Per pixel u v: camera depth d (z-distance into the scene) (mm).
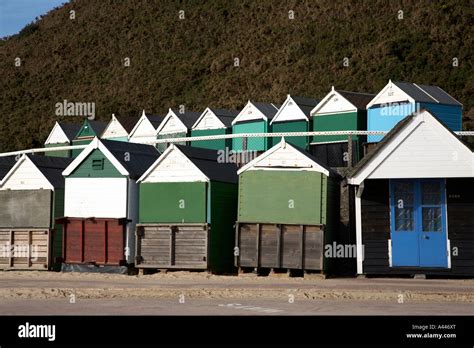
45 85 140750
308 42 111812
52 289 29609
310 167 35344
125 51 142750
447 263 33469
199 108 107562
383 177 33656
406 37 99625
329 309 23219
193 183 37219
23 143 114562
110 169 39344
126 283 32688
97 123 74750
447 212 33750
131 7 158250
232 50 123625
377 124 51969
